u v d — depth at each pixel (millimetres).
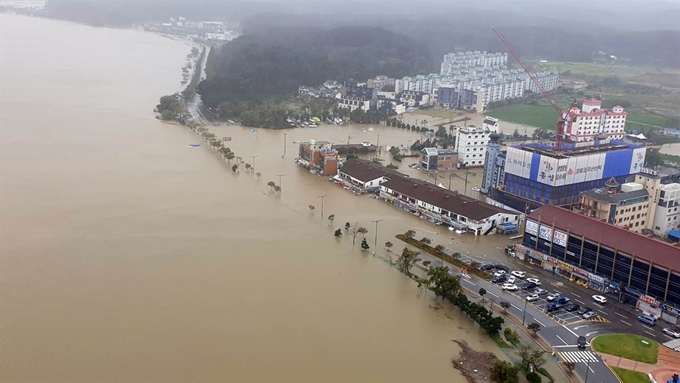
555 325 120688
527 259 153000
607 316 125625
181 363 100188
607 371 105188
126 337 107000
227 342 107438
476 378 101312
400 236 166000
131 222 163875
